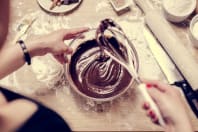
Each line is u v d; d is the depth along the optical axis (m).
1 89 0.94
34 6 1.16
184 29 1.11
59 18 1.15
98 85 1.03
